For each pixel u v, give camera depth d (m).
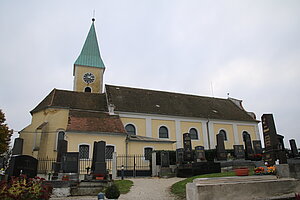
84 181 13.41
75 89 41.44
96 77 43.09
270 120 12.55
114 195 9.45
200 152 20.81
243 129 35.91
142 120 29.97
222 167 18.41
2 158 21.00
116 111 28.91
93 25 48.78
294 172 9.83
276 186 8.45
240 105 41.03
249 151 23.70
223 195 7.71
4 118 29.25
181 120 32.19
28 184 8.41
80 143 22.83
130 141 25.17
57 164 19.09
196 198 7.57
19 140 26.70
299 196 7.91
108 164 22.94
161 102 34.16
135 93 34.28
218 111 36.84
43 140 25.39
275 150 11.95
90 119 25.59
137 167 24.06
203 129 33.03
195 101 37.78
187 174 17.66
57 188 12.48
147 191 12.38
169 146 26.84
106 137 23.88
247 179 8.71
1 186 7.87
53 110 27.03
